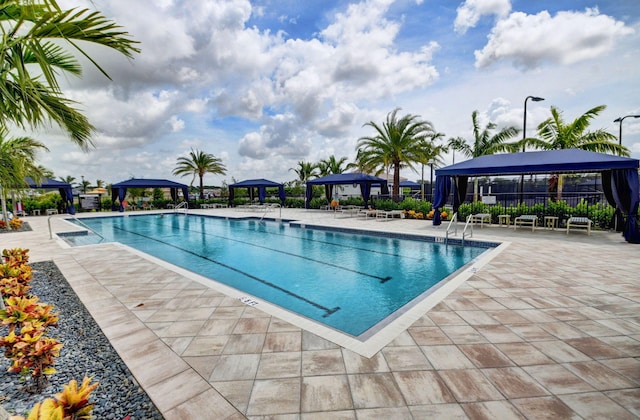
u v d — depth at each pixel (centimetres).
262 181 2416
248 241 1034
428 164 1755
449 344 268
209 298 400
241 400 199
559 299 372
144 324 321
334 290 522
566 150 916
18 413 197
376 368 233
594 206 980
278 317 335
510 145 1595
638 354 247
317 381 218
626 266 519
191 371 233
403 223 1250
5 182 696
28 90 282
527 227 1033
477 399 197
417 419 180
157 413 192
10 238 988
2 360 263
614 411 185
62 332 315
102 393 215
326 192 2230
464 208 1245
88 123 369
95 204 2336
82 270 552
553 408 188
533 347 261
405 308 379
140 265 590
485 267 519
